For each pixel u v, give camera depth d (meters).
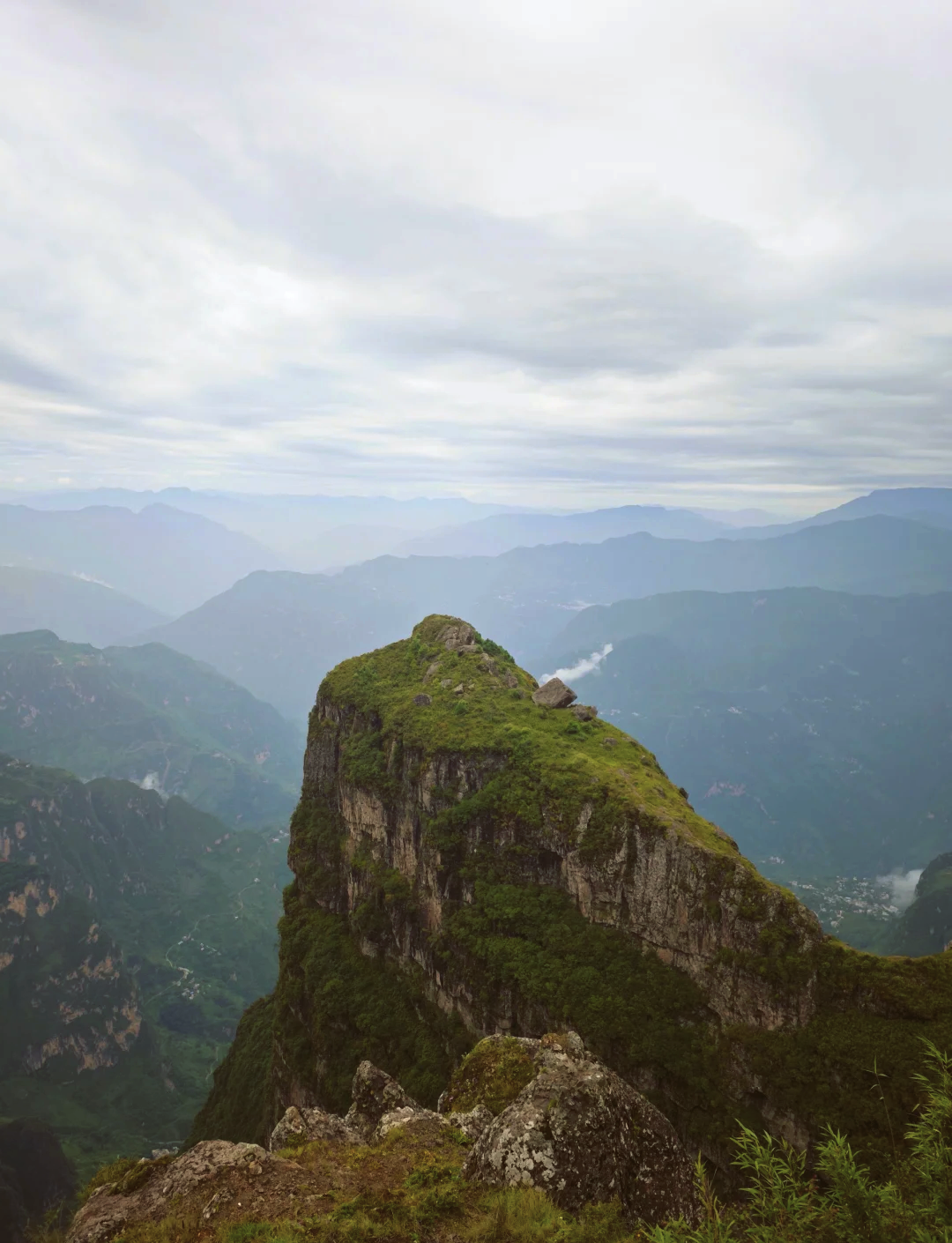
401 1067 68.12
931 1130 14.37
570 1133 21.91
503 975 62.22
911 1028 48.66
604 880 61.91
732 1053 52.62
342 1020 75.19
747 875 55.50
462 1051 64.12
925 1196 13.36
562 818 65.44
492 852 69.81
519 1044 32.12
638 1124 24.02
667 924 58.28
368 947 78.44
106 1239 19.91
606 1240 18.08
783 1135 49.19
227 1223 19.72
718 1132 50.59
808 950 52.56
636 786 65.88
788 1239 13.37
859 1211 12.98
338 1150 24.23
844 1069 48.34
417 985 72.75
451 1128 25.89
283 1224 19.05
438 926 71.75
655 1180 22.66
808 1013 51.50
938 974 50.41
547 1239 18.34
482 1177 21.92
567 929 62.75
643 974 57.97
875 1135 45.50
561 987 59.19
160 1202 21.11
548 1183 20.80
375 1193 21.17
